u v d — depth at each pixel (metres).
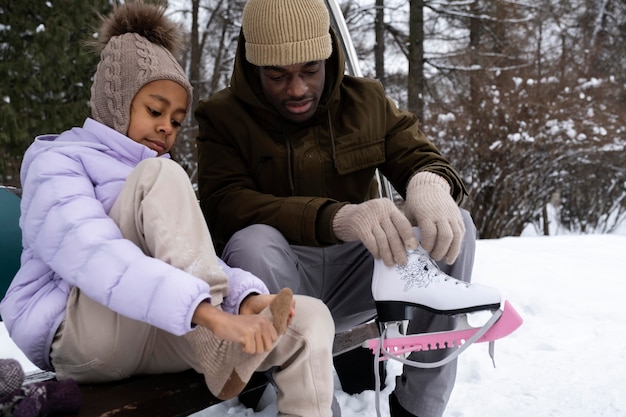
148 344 1.31
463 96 9.55
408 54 11.94
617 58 13.27
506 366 2.51
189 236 1.25
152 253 1.26
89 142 1.46
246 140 1.95
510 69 9.35
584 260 4.36
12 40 6.88
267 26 1.74
